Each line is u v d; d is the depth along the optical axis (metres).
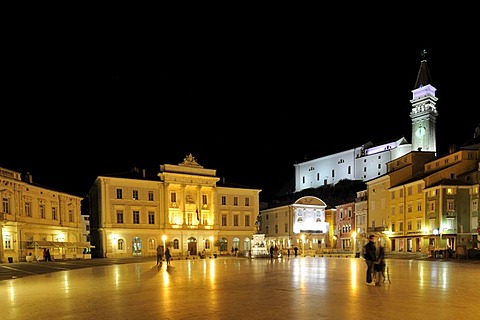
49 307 14.48
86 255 68.50
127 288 19.77
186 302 14.78
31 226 58.81
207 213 81.62
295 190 146.75
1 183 52.50
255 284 20.53
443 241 66.00
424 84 116.31
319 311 12.62
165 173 77.12
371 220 87.44
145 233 75.38
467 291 17.00
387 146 116.62
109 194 73.00
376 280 21.09
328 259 52.53
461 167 70.00
